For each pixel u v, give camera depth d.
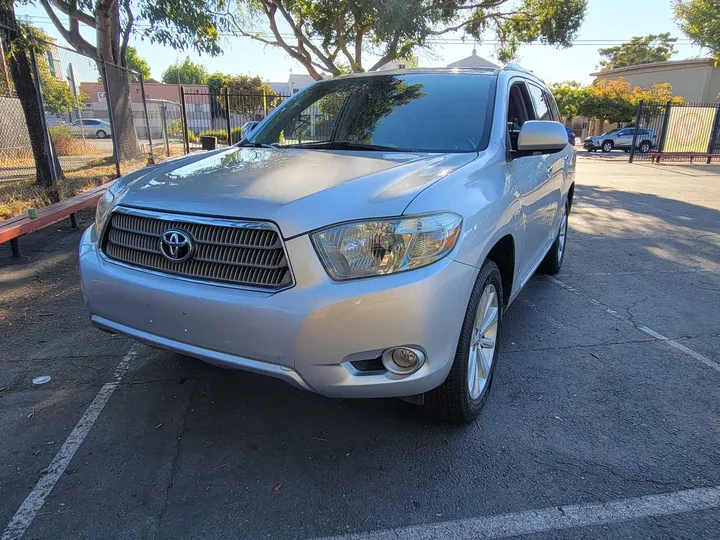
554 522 2.14
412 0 14.49
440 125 3.26
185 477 2.37
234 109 24.33
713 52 23.17
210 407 2.93
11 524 2.07
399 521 2.14
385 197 2.22
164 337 2.38
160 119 17.52
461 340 2.44
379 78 3.93
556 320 4.36
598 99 38.66
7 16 7.35
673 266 6.13
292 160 2.83
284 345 2.11
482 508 2.22
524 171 3.35
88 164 11.73
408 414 2.90
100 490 2.27
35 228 5.80
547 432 2.76
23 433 2.66
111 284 2.46
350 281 2.08
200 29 10.57
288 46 17.75
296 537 2.05
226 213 2.21
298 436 2.68
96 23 13.21
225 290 2.18
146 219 2.43
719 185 14.66
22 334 3.82
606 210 10.16
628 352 3.77
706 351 3.81
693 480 2.41
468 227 2.34
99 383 3.17
